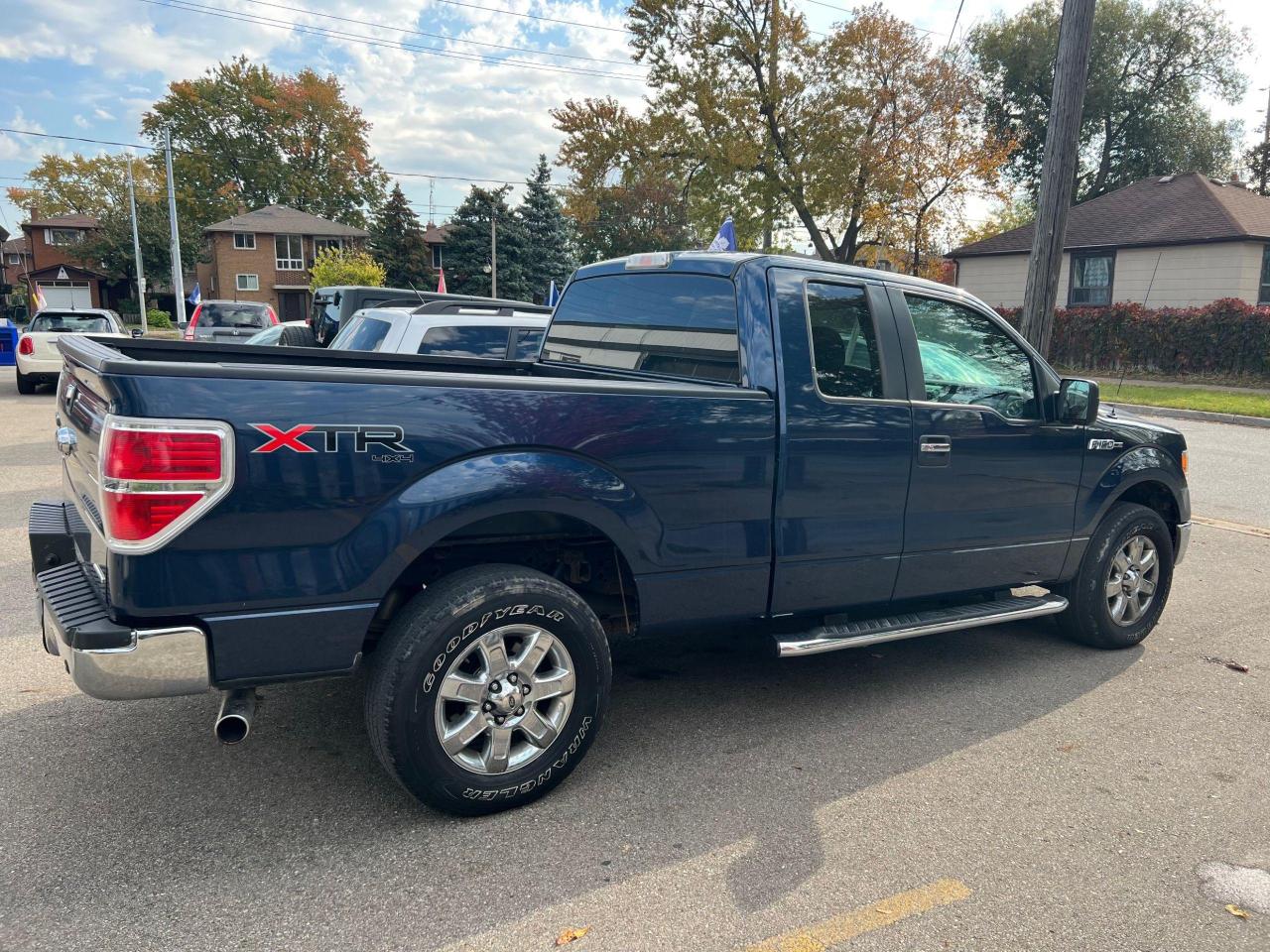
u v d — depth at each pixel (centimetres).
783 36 2797
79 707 385
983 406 417
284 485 261
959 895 267
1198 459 1162
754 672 452
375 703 284
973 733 383
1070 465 450
